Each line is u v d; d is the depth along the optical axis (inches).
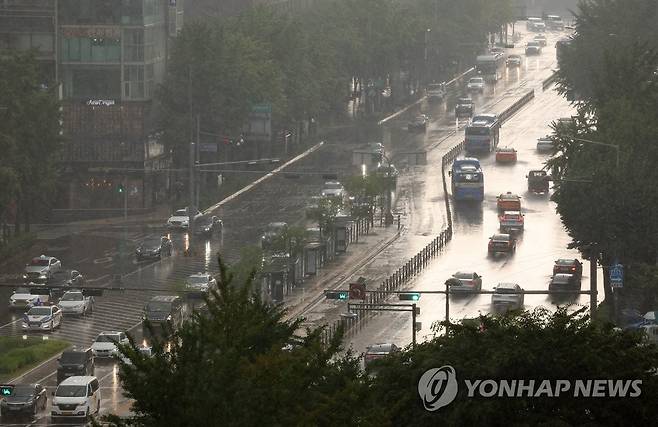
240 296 5428.2
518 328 5979.3
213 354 4995.1
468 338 6038.4
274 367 4901.6
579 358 5728.3
